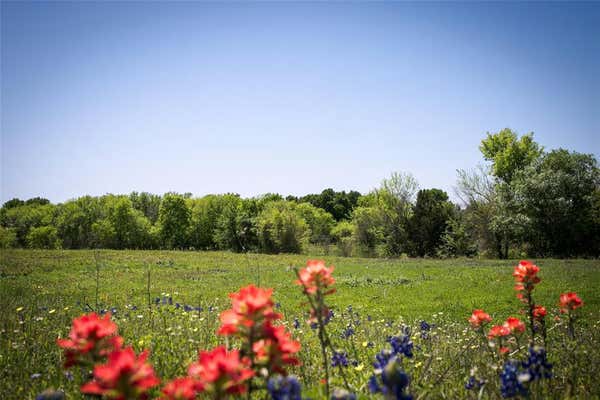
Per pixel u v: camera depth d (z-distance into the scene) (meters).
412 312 14.62
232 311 2.40
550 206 41.97
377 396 3.46
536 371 3.07
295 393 2.17
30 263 29.83
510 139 52.28
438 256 45.28
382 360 3.05
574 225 41.31
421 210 47.94
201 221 72.12
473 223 45.69
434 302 16.44
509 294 17.31
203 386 2.01
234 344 5.51
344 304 16.39
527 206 42.75
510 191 44.81
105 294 16.19
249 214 67.31
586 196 41.38
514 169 51.75
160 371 4.38
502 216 42.50
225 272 27.86
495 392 3.59
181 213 70.56
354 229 52.72
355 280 23.17
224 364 1.93
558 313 10.89
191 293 17.88
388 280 23.12
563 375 4.18
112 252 42.25
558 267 26.59
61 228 70.75
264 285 21.25
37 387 4.01
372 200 54.78
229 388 1.99
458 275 24.78
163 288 19.58
